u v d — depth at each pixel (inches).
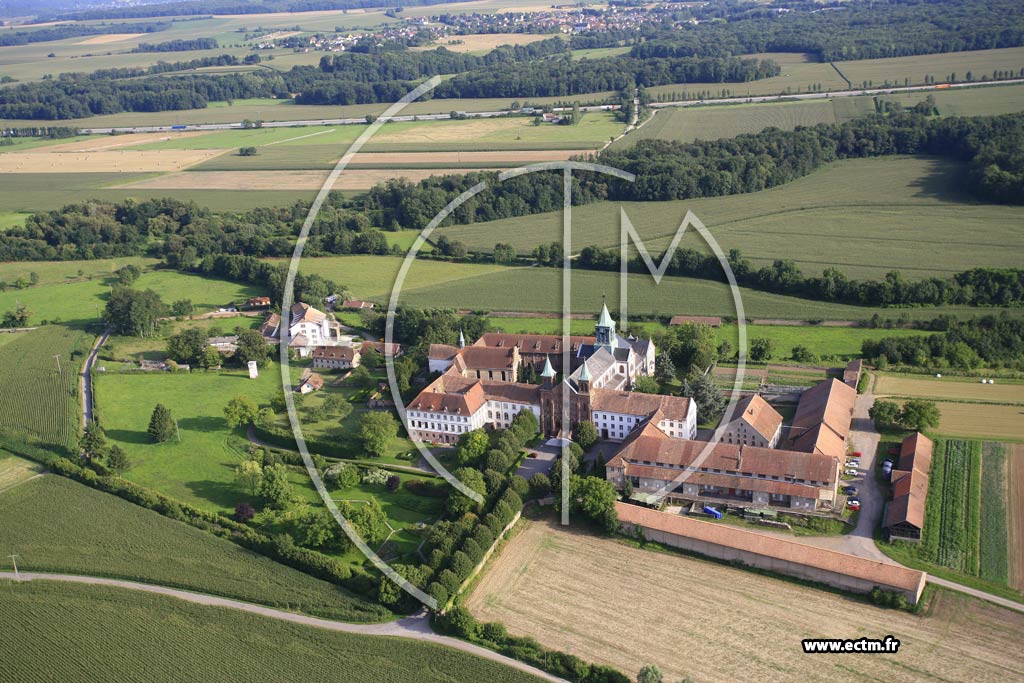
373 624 6752.0
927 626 6427.2
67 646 6574.8
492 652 6392.7
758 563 7170.3
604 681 6008.9
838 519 7736.2
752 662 6156.5
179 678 6230.3
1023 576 6929.1
